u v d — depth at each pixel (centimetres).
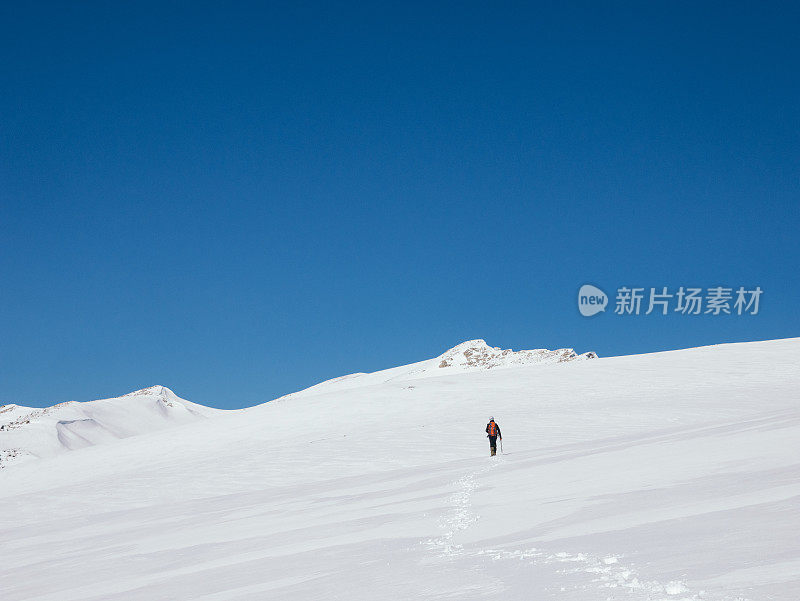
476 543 1116
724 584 588
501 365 19912
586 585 668
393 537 1349
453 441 4222
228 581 1160
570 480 1731
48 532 2859
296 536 1627
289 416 6181
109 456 5734
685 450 1906
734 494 1130
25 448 19650
